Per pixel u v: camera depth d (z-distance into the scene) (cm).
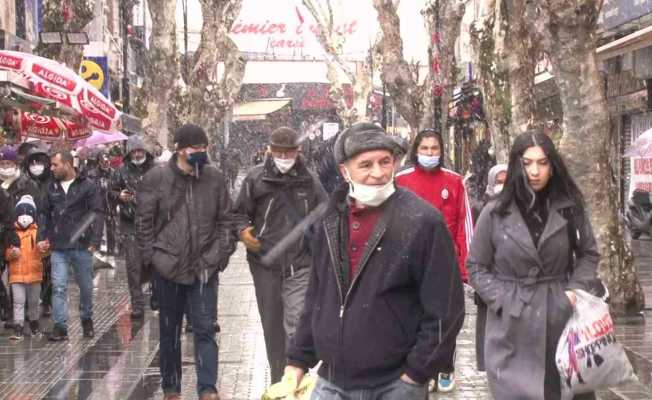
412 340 451
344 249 456
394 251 445
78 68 1683
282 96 5416
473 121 3164
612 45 2250
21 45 2520
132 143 1334
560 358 550
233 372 946
